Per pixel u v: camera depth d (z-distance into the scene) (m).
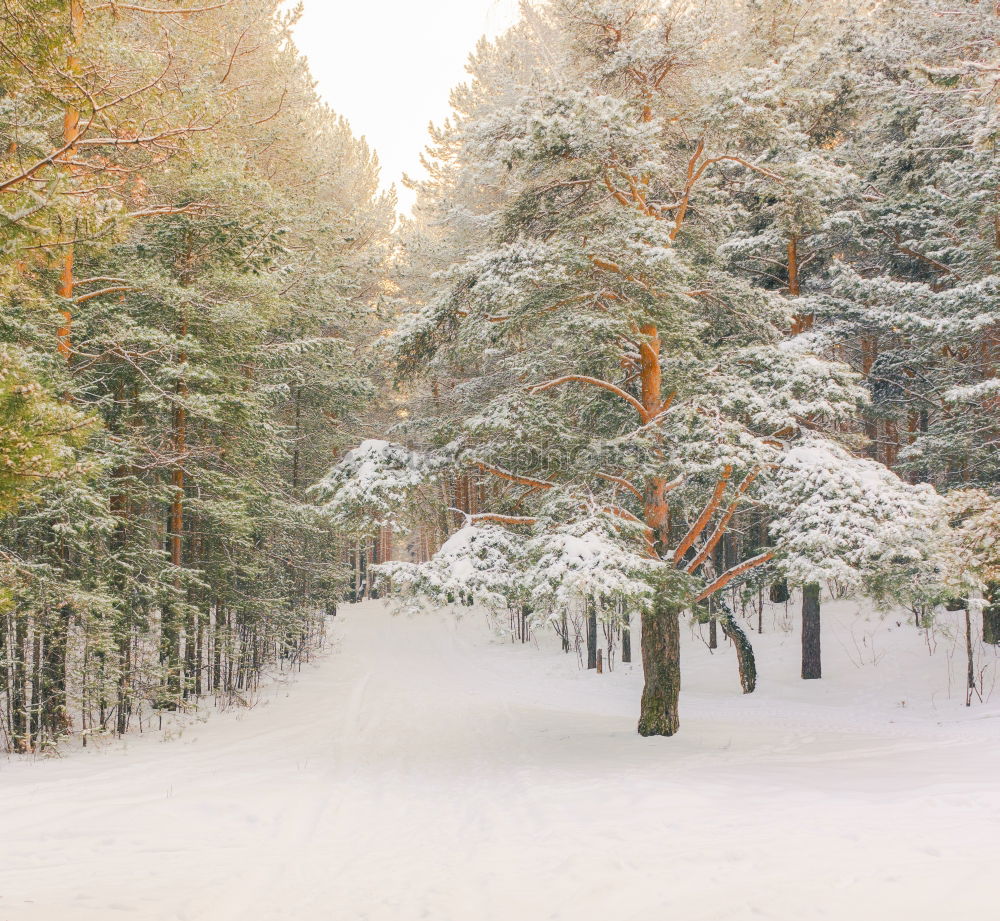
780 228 17.94
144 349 14.38
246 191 14.29
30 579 11.05
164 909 5.20
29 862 6.51
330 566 24.56
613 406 15.84
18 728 12.52
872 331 19.55
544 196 14.44
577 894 5.16
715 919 4.36
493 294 12.10
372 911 5.17
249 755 12.51
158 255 15.19
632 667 26.41
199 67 7.94
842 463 12.17
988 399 17.61
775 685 20.98
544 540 11.66
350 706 19.25
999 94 14.92
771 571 19.45
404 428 16.95
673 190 15.13
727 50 14.72
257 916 5.13
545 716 17.89
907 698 18.06
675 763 10.96
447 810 8.79
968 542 11.41
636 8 14.16
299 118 23.52
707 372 12.87
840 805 7.18
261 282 15.64
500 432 14.26
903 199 20.55
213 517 16.45
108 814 8.19
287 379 20.03
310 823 8.18
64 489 10.99
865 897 4.46
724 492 14.13
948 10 18.98
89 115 5.54
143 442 13.91
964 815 6.32
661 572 12.06
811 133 20.20
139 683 14.84
